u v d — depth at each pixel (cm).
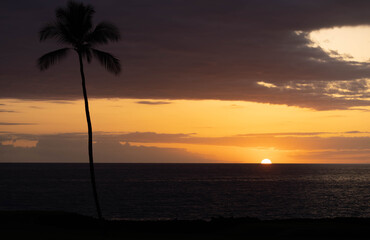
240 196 9881
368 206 7825
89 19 2425
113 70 2489
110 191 11306
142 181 16838
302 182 16488
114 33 2448
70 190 11556
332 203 8294
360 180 18312
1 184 14000
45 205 7869
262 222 3534
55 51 2412
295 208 7438
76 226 3222
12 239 2406
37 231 2836
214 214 6650
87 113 2462
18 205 7875
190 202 8462
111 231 3105
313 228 2716
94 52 2452
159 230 3278
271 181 17288
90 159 2442
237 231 2828
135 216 6400
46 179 17800
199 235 2836
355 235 2566
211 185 14350
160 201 8650
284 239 2478
